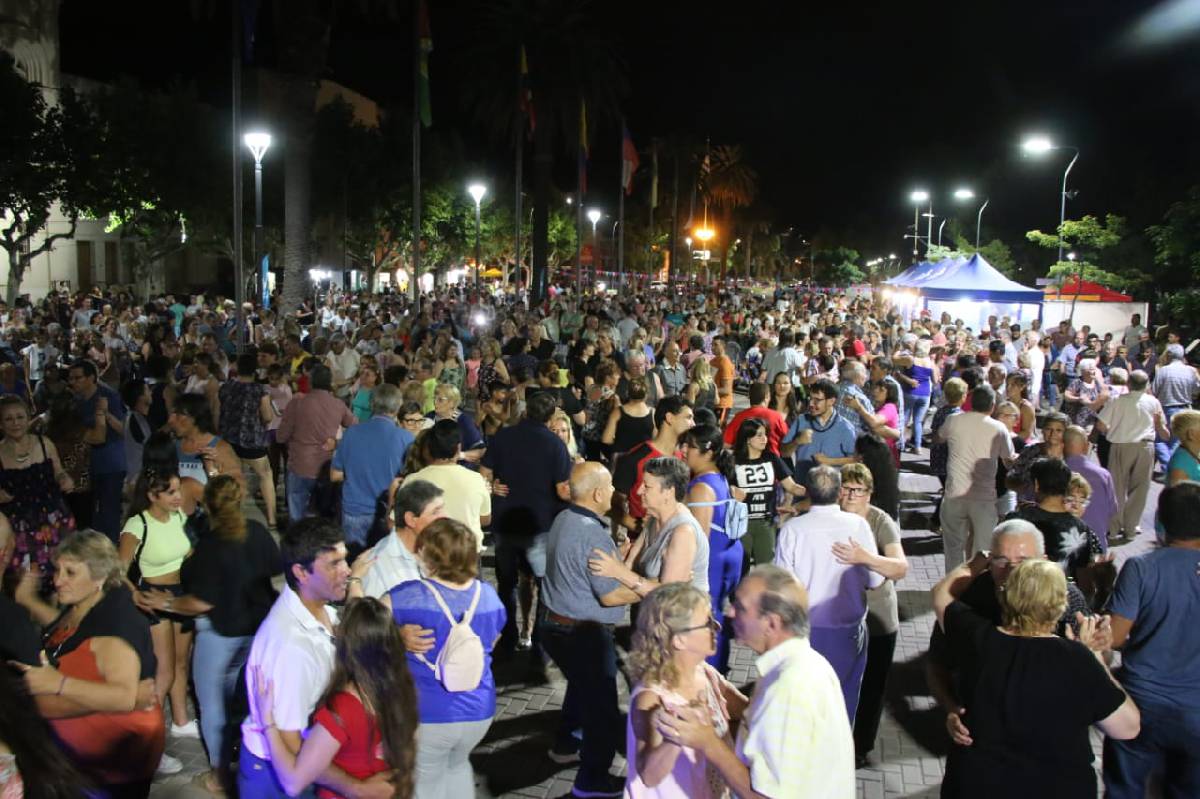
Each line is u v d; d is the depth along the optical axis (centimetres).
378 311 2953
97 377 919
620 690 698
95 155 3662
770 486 732
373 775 381
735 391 2477
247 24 2027
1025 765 372
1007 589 383
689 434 633
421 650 430
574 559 535
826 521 532
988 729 377
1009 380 1041
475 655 434
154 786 557
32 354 1702
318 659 395
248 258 4909
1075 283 2967
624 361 1440
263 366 1271
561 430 784
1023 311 2853
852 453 809
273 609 407
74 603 434
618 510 723
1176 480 771
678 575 519
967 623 396
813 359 1652
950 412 1030
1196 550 452
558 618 543
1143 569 453
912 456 1616
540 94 3803
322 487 993
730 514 632
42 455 726
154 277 5666
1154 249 3262
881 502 747
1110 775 469
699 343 1652
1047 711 369
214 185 4494
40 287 5131
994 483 839
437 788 445
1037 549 423
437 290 5800
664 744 344
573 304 3600
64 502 754
